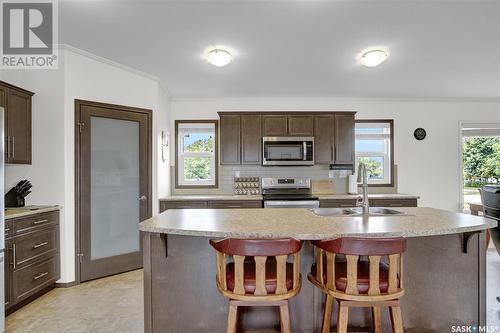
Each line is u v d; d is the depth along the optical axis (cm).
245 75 387
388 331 196
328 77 395
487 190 258
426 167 491
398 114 491
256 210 246
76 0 233
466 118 494
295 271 155
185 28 274
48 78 309
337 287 154
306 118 449
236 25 270
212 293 194
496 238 251
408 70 374
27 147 300
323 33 285
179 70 369
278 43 304
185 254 194
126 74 362
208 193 477
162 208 412
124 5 239
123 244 355
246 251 146
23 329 225
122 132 358
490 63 354
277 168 474
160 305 193
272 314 194
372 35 289
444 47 315
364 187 235
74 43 302
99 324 231
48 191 309
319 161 449
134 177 367
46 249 288
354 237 149
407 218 201
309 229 168
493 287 293
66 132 310
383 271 166
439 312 197
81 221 320
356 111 476
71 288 305
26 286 262
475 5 244
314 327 195
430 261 198
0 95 263
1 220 214
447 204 489
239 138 446
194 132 484
